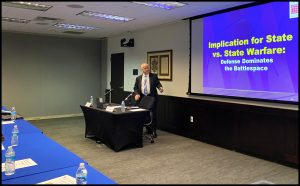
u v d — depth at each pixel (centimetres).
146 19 551
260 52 421
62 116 831
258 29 421
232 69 466
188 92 555
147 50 673
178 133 582
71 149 472
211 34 500
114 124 448
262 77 420
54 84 812
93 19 552
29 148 296
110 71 839
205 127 519
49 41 796
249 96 440
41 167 242
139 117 469
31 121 754
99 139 524
